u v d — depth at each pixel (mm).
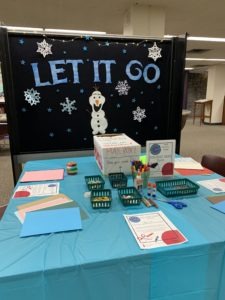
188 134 7152
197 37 5691
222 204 1189
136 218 1049
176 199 1246
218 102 9617
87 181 1438
